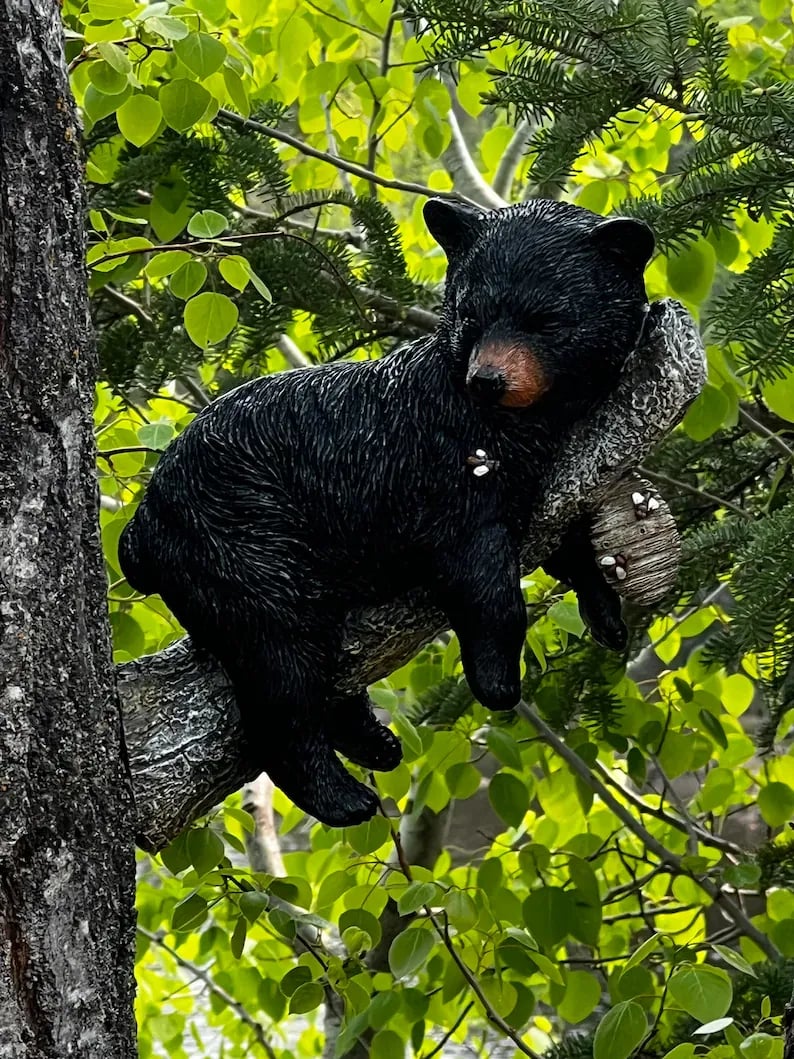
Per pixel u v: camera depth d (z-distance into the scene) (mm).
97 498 3137
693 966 4598
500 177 8555
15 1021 2916
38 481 2986
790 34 8070
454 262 3602
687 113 5066
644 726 6504
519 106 5094
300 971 5406
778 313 5004
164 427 5484
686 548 5172
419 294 6527
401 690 7648
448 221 3611
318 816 3498
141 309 6199
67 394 3033
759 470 6262
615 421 3553
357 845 5574
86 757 3041
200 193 5891
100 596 3123
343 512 3473
